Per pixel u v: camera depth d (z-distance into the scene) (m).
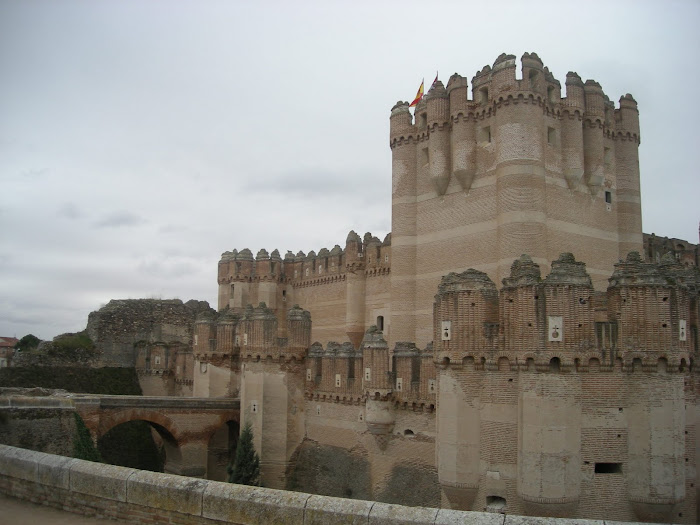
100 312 89.31
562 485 29.56
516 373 31.52
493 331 32.59
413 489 45.12
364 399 50.38
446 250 60.00
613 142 61.84
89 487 19.86
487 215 56.38
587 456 30.41
